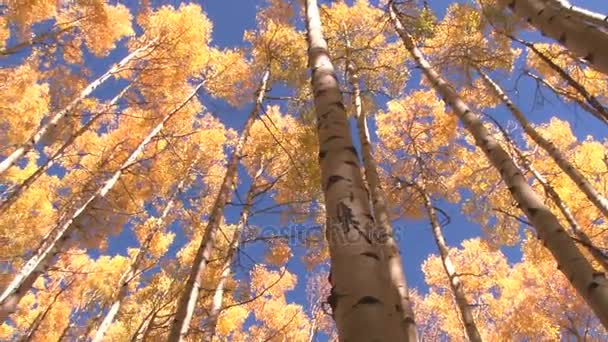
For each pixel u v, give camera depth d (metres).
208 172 10.73
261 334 11.10
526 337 9.99
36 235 10.51
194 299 4.83
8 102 9.64
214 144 10.53
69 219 8.14
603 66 2.65
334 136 2.18
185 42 9.87
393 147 9.53
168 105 10.37
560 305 10.22
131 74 10.55
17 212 10.15
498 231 9.71
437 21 7.61
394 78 8.54
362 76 8.38
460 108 5.22
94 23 9.38
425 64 6.25
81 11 9.25
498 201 9.44
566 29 2.95
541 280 10.63
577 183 6.65
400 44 8.91
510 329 9.99
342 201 1.78
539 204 3.91
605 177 8.33
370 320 1.32
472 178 9.42
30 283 5.98
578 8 4.29
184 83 10.48
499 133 9.49
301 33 8.62
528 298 10.41
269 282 11.30
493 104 9.28
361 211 1.75
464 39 7.41
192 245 9.60
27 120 9.95
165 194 10.46
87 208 7.25
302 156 6.88
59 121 7.87
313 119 7.11
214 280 7.44
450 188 9.59
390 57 8.75
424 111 9.62
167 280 8.34
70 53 9.47
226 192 6.09
